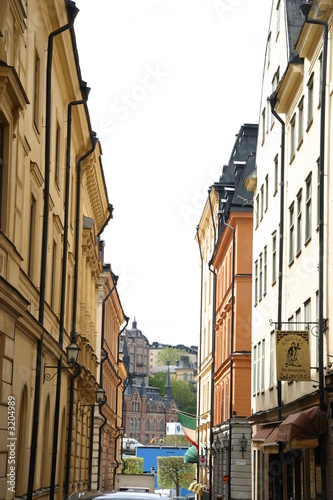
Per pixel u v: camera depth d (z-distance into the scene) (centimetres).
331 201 2292
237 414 4341
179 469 11150
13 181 1614
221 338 5281
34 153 1947
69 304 2978
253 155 4638
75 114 2777
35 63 1980
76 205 2959
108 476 5553
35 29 1925
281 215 3019
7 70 1412
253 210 4303
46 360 2212
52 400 2402
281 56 3156
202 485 5794
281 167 3080
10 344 1571
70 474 3033
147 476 3170
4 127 1552
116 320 6538
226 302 4981
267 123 3569
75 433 3225
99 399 3469
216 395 5459
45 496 2281
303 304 2642
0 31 1438
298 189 2805
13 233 1641
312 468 2447
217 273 5672
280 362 2250
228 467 4222
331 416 2153
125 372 8206
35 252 2022
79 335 3047
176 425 13988
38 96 2028
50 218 2319
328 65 2356
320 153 2294
